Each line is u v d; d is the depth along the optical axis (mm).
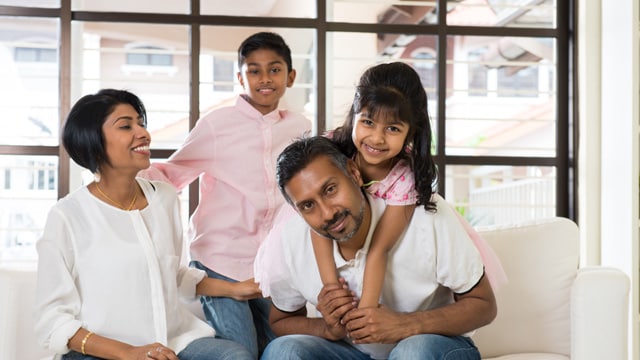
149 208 2000
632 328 3014
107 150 1914
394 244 1780
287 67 2508
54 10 3084
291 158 1616
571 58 3314
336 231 1632
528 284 2389
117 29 3869
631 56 3027
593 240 3236
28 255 3299
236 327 2199
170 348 1922
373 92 1666
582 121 3270
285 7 3396
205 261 2398
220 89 3703
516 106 4090
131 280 1893
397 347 1674
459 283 1789
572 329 2119
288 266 1847
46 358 2211
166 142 3211
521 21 3512
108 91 1979
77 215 1917
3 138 3248
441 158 3289
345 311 1698
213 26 3375
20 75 3285
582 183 3260
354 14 3439
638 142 3027
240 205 2420
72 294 1871
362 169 1778
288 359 1684
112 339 1846
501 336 2373
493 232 2428
